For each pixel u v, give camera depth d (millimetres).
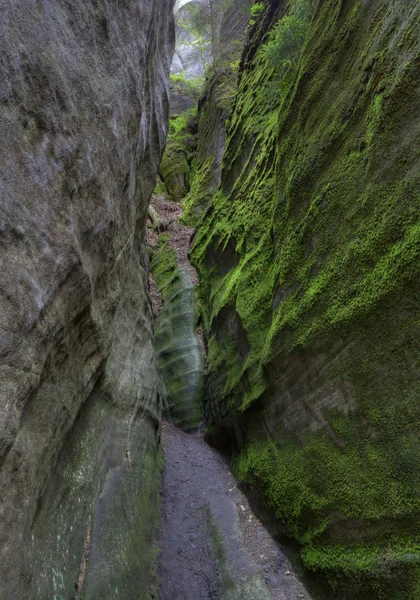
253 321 7484
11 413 2773
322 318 5133
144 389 7258
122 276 6742
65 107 4020
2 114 3107
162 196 19312
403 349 3934
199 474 7793
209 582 5270
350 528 4324
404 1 4668
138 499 5652
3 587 2584
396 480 3838
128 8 6395
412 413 3781
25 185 3293
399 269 4000
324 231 5430
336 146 5500
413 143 4121
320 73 6289
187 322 11875
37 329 3221
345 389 4676
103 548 4379
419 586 3383
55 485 3979
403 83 4301
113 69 5512
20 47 3377
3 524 2660
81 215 4223
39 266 3283
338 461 4660
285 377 5961
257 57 14133
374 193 4559
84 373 4680
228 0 21750
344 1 6016
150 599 4727
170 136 22266
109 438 5523
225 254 11000
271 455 6125
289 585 4984
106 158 5035
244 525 6129
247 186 10773
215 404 9031
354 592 4078
